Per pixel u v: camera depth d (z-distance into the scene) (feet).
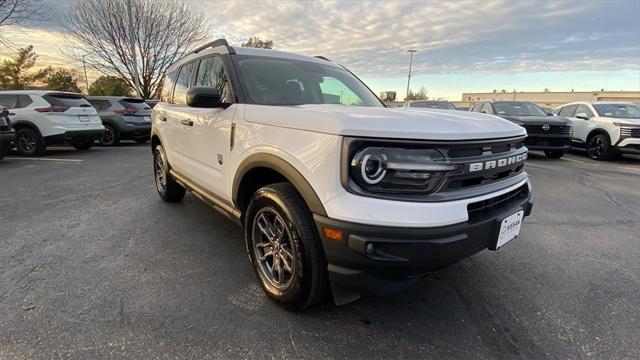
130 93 84.58
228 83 9.62
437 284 9.07
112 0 72.74
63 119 30.04
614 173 25.44
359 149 5.98
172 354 6.43
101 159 29.19
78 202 15.90
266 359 6.39
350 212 5.92
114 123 38.63
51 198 16.56
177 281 9.00
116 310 7.69
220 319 7.47
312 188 6.46
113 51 76.59
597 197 18.19
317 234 6.84
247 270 9.65
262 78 9.86
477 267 10.04
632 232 13.01
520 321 7.63
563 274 9.72
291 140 6.96
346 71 12.78
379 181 5.91
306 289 7.12
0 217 13.70
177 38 80.79
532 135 30.35
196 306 7.92
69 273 9.30
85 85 105.29
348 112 6.95
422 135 5.89
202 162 10.85
